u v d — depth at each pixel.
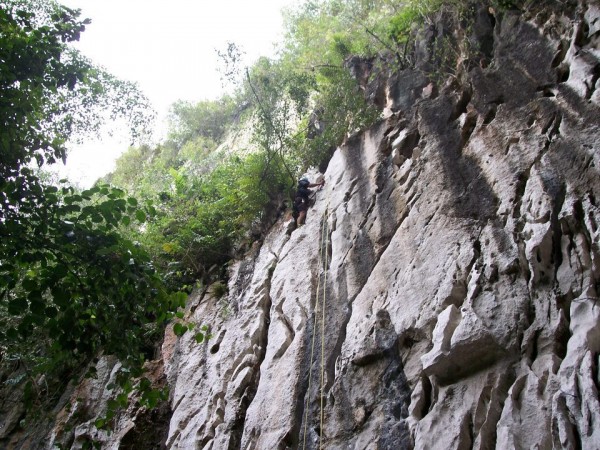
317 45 15.94
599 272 6.20
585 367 5.52
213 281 13.25
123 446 10.66
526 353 6.16
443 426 6.18
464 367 6.53
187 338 12.12
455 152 9.17
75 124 11.36
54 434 11.84
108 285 7.09
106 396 11.88
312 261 10.20
